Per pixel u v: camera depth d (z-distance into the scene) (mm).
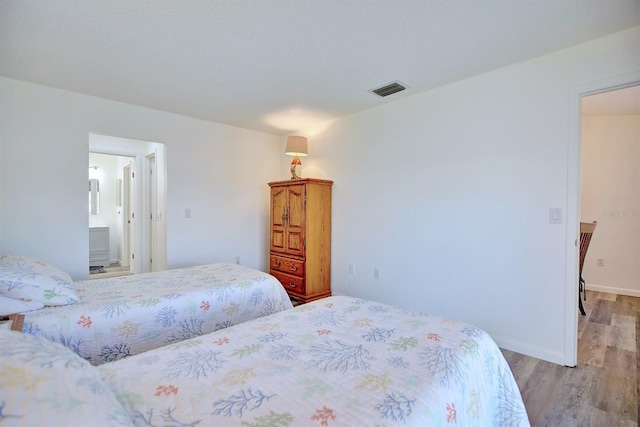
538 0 1714
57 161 2977
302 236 3738
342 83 2832
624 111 4031
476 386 1133
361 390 948
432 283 3006
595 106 3832
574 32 2033
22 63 2461
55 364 752
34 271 1777
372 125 3508
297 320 1563
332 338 1344
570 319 2244
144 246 4637
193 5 1755
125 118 3352
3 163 2730
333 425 790
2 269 1647
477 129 2689
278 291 2535
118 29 1992
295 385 979
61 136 2990
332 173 3955
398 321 1538
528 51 2275
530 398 1875
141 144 4645
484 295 2666
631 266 4137
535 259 2398
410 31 2012
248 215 4398
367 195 3570
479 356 1238
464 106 2764
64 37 2082
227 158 4176
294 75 2670
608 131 4262
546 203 2348
